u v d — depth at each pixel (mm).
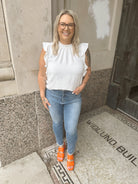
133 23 2238
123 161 1879
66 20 1146
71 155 1745
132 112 2740
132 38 2320
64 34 1208
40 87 1476
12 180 1620
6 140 1647
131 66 2496
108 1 2076
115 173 1726
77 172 1726
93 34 2168
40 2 1310
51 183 1607
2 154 1696
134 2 2119
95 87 2686
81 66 1316
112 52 2566
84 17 1944
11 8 1190
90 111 2912
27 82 1538
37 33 1411
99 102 2984
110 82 2889
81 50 1319
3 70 1373
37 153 1971
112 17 2262
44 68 1384
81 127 2465
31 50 1441
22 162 1825
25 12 1270
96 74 2547
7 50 1348
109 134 2332
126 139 2244
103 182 1626
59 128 1688
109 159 1899
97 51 2365
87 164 1822
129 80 2611
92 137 2256
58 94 1408
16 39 1317
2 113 1494
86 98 2672
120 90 2766
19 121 1645
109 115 2816
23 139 1778
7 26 1238
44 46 1299
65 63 1284
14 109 1557
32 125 1773
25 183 1594
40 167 1768
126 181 1643
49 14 1408
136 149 2068
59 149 1876
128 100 2744
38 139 1921
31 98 1627
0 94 1442
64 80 1332
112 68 2754
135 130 2447
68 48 1295
